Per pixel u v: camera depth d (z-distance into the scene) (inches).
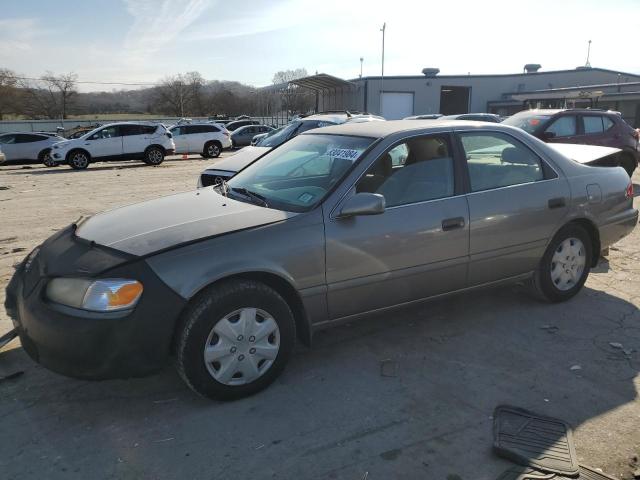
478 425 118.1
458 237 153.2
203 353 120.8
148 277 115.2
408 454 108.7
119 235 128.9
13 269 232.1
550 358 148.6
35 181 618.2
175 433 116.4
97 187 544.4
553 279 180.5
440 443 112.0
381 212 132.7
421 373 140.9
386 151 147.6
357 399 128.9
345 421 120.1
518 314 178.2
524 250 168.9
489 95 1937.7
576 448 110.2
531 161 172.9
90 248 125.3
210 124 1055.6
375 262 141.1
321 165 152.1
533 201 167.3
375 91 1817.2
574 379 137.3
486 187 160.9
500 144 167.6
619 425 117.7
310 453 109.3
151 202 158.1
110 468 105.8
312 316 137.0
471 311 181.2
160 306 114.9
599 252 190.2
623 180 194.4
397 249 143.7
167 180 610.2
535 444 110.6
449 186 154.9
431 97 1879.9
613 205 188.9
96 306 113.0
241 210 138.6
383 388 133.8
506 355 150.6
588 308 182.9
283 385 135.5
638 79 1940.2
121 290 113.4
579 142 424.8
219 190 164.7
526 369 142.6
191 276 117.6
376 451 109.7
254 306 125.6
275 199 146.2
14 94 2891.2
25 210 395.5
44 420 122.0
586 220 182.1
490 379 137.8
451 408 124.8
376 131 157.5
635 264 231.8
